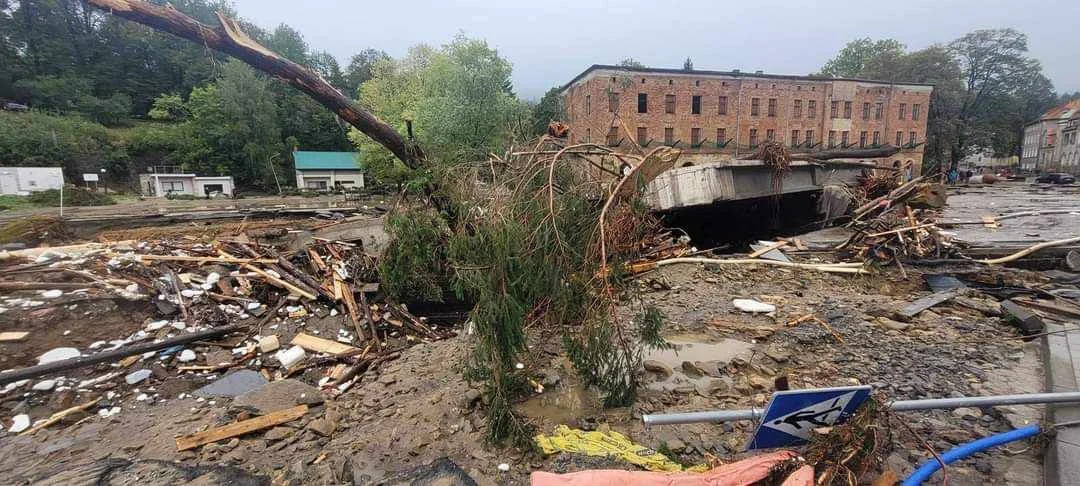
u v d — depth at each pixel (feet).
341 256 34.32
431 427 14.43
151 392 19.31
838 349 19.65
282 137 198.08
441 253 22.24
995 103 175.11
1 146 132.77
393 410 16.07
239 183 173.99
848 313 23.98
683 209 49.80
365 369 22.21
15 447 14.98
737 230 61.16
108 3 16.58
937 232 35.17
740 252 51.01
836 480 10.02
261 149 169.68
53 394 18.21
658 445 12.97
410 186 20.97
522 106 64.64
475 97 76.28
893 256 33.47
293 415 16.03
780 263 34.47
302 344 24.18
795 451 10.71
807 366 18.11
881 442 10.58
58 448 14.83
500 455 12.89
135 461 13.56
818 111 140.67
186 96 210.59
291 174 181.57
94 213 78.74
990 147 184.14
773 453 10.87
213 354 22.49
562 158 15.79
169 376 20.49
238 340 23.91
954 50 171.73
